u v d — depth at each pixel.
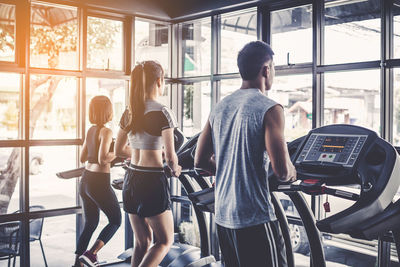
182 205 4.71
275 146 1.62
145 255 2.78
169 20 4.59
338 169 2.25
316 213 3.49
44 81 3.93
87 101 4.15
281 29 3.73
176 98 4.74
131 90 2.80
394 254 3.21
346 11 3.30
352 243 3.69
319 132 2.46
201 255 3.89
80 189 3.53
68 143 4.00
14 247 3.60
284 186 2.27
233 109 1.75
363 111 3.21
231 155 1.73
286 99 3.72
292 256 2.66
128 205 2.82
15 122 3.78
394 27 3.05
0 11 3.64
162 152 3.00
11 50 3.70
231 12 4.05
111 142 3.46
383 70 3.02
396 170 2.17
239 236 1.68
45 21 3.90
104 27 4.23
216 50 4.25
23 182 3.76
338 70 3.28
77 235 4.08
